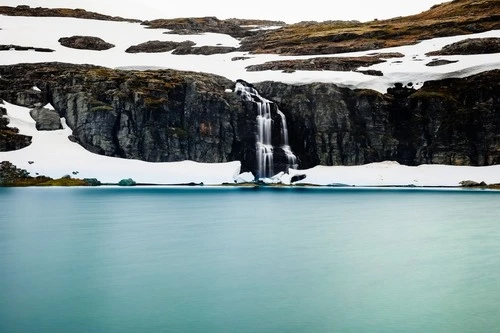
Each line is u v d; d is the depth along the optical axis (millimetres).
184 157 84000
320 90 89000
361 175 82312
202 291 18344
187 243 27641
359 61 106062
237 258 23844
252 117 86938
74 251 25047
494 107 84000
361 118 87688
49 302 16938
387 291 18656
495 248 26859
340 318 15641
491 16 129500
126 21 184250
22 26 146000
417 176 81062
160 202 50375
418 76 93125
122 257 23766
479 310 16422
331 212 42719
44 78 92062
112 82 87125
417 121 86625
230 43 146375
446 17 149750
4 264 22094
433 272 21453
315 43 135875
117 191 64562
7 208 43312
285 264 22719
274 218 38531
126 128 82438
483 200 54250
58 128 84188
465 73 90375
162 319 15445
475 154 83875
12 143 76875
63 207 44594
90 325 14891
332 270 21625
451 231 32562
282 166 86125
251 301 17281
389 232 32156
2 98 86750
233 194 62281
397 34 133000
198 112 85062
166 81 88812
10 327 14664
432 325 15094
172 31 158750
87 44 131625
